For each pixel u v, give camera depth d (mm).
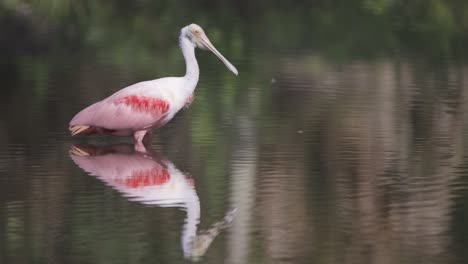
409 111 18594
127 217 11562
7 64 25484
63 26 33906
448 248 10430
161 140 16078
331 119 17734
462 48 30188
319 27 35781
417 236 10852
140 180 13312
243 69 24812
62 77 22984
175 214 11695
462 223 11281
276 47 29984
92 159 14617
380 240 10688
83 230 11031
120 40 31375
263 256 10148
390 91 21156
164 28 34719
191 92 16359
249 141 15836
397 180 13281
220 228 11109
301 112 18453
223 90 21141
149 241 10633
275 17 38750
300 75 23703
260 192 12680
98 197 12445
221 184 13094
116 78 22828
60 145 15609
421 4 41375
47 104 19156
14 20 31844
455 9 40000
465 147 15406
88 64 25516
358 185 13016
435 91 21219
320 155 14812
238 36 32750
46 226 11188
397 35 33500
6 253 10258
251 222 11359
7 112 18266
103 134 16297
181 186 13023
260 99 20000
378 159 14562
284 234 10898
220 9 40938
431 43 31438
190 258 10078
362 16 38969
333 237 10789
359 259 10062
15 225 11242
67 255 10195
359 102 19641
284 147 15375
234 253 10242
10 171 13789
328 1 43094
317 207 11969
